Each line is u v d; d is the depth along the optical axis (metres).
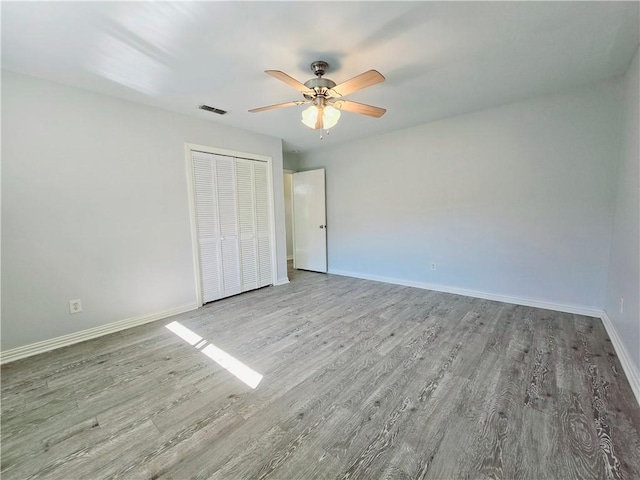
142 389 1.84
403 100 2.95
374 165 4.38
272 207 4.26
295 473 1.23
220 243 3.64
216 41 1.85
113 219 2.72
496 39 1.90
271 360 2.17
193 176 3.32
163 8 1.54
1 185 2.16
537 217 3.06
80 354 2.31
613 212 2.63
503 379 1.86
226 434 1.45
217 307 3.40
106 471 1.25
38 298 2.34
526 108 3.01
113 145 2.69
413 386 1.81
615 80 2.54
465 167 3.49
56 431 1.49
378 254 4.51
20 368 2.11
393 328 2.71
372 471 1.23
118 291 2.77
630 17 1.68
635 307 1.85
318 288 4.17
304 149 5.11
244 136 3.83
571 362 2.04
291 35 1.81
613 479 1.17
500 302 3.36
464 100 2.98
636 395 1.65
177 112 3.13
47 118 2.33
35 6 1.49
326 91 2.09
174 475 1.23
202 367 2.09
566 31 1.82
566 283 2.95
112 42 1.84
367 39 1.87
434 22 1.71
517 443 1.36
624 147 2.34
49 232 2.37
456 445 1.36
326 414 1.58
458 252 3.67
